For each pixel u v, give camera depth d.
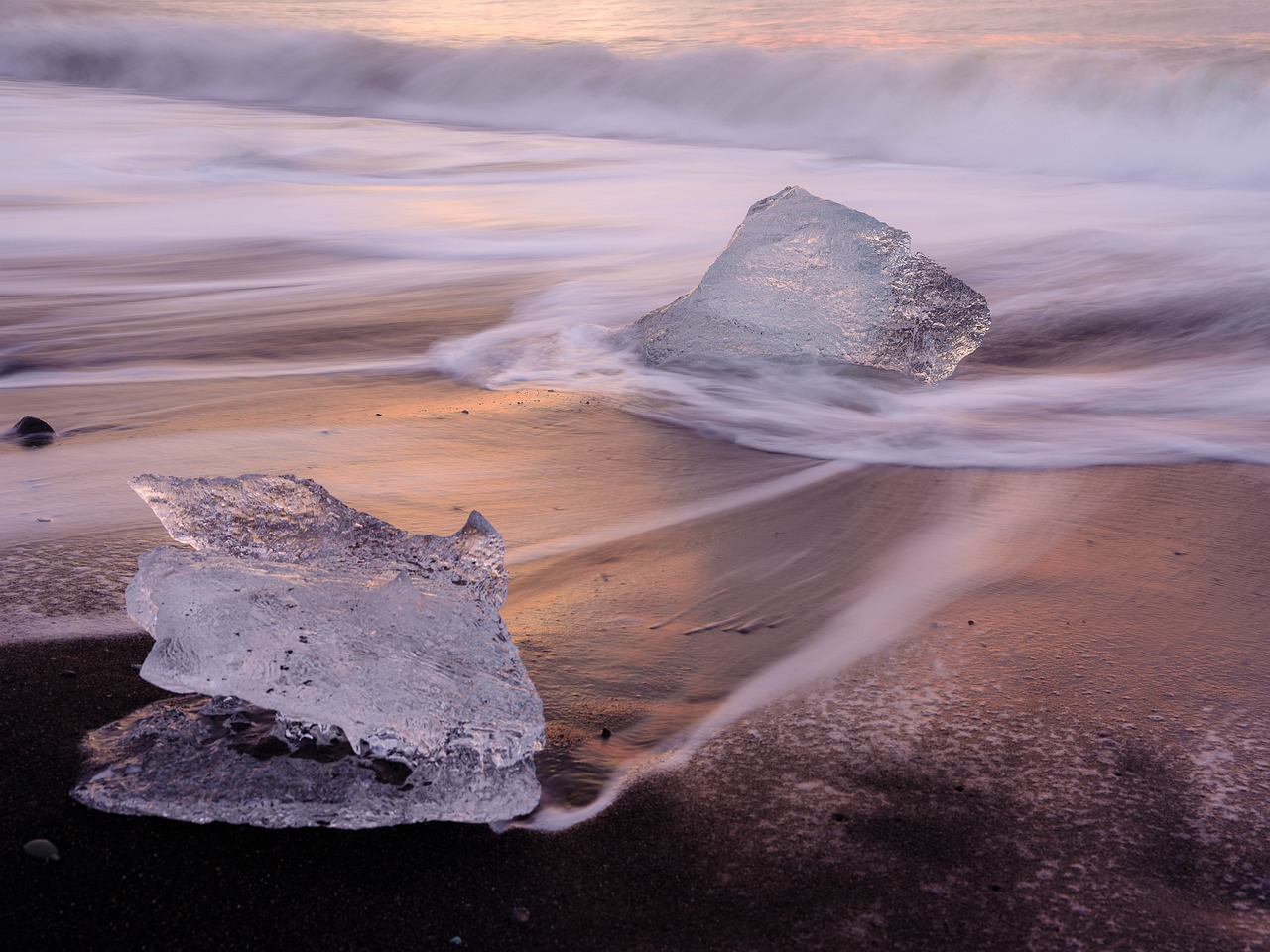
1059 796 2.28
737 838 2.13
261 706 2.15
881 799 2.26
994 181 12.76
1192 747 2.46
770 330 5.76
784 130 16.88
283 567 2.49
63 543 3.39
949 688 2.69
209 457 4.27
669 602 3.12
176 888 1.95
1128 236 8.84
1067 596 3.21
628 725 2.51
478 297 7.68
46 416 4.88
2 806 2.13
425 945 1.85
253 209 11.16
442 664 2.30
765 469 4.32
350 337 6.53
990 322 6.54
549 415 4.95
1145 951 1.88
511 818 2.16
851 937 1.90
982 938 1.90
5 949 1.81
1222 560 3.48
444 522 3.66
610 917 1.93
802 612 3.08
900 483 4.18
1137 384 5.65
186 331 6.73
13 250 9.32
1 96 20.34
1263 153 13.01
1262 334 6.37
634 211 11.03
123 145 14.98
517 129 18.02
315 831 2.09
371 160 14.60
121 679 2.60
